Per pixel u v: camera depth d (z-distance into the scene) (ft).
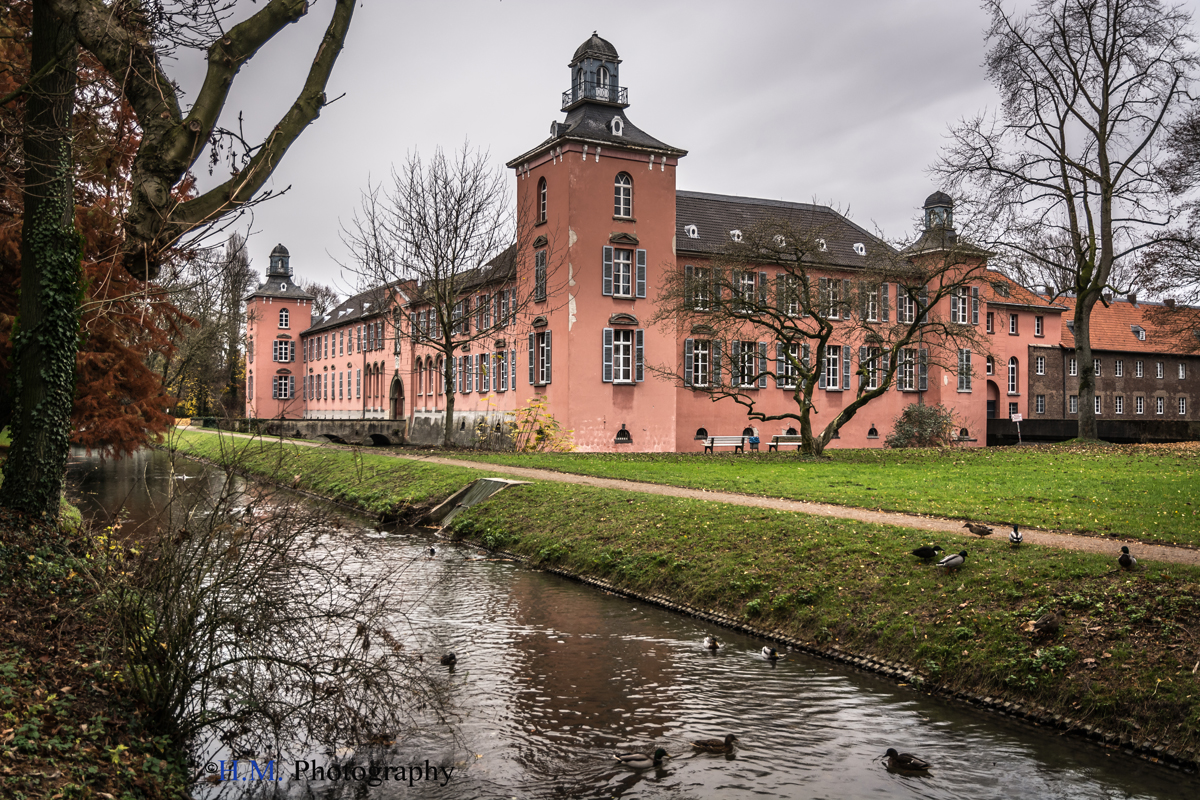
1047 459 97.76
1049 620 31.81
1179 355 226.99
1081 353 125.08
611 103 131.85
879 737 27.32
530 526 62.18
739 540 48.85
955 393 166.20
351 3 27.53
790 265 109.70
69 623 26.08
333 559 28.09
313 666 23.57
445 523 71.51
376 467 94.48
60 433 37.52
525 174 137.08
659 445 132.67
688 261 142.92
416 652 31.55
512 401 145.07
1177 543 41.29
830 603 39.37
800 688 32.12
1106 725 27.27
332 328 257.34
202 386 137.49
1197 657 28.07
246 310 247.91
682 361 142.51
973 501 57.52
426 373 187.21
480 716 28.50
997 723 28.76
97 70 45.24
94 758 19.19
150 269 26.76
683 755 25.61
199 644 22.82
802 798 22.82
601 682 32.35
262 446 25.21
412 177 118.32
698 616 42.86
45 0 27.63
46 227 37.01
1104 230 121.39
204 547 22.81
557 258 128.36
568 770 24.45
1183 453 102.78
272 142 26.37
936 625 34.96
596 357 127.75
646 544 52.08
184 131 25.90
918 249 118.42
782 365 150.82
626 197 131.54
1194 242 112.68
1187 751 25.26
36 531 34.01
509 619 41.78
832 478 75.92
